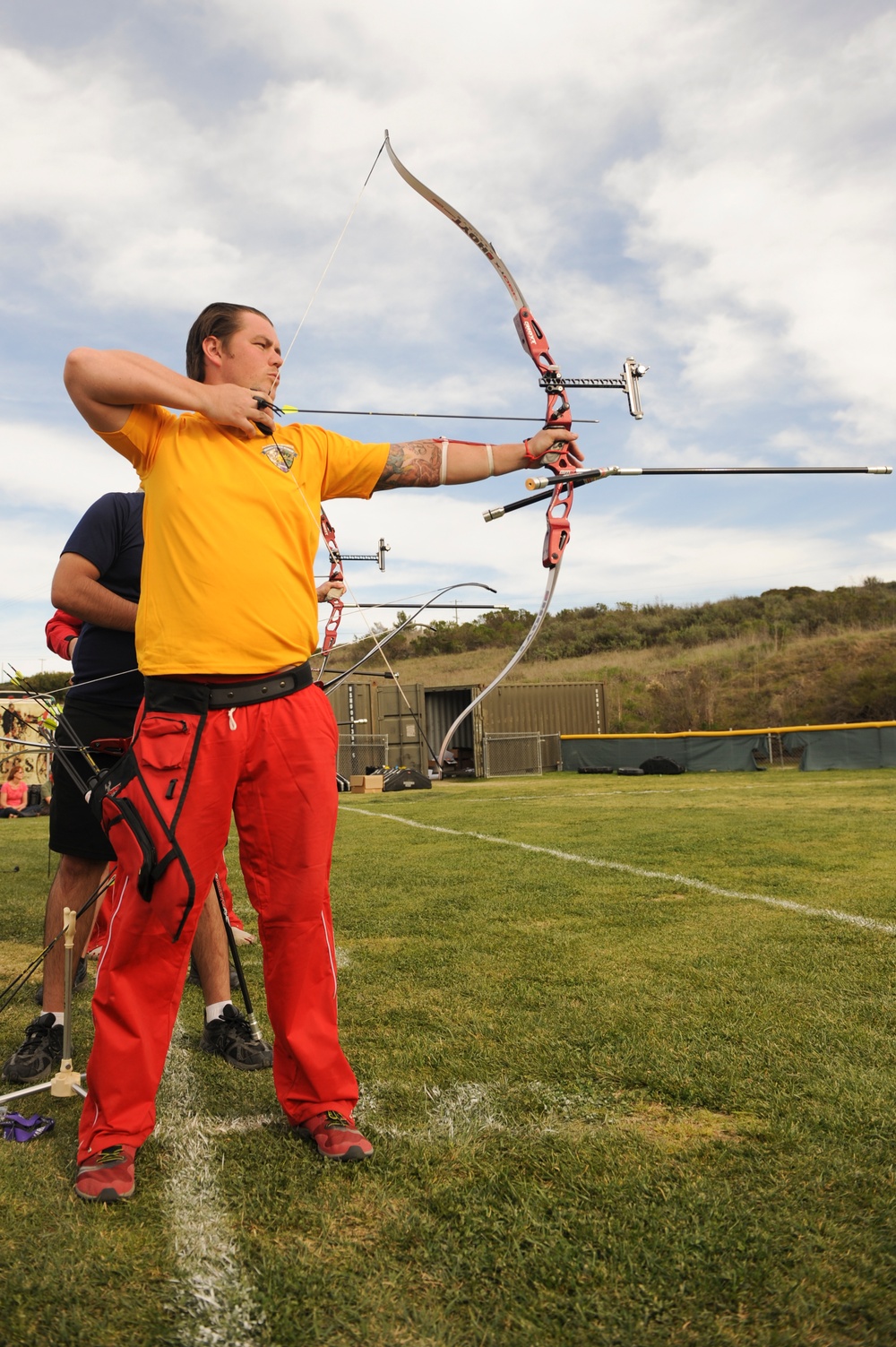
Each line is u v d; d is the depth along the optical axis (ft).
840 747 57.62
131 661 8.81
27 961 12.46
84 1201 5.69
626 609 153.17
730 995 9.77
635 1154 6.13
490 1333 4.31
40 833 33.50
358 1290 4.66
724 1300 4.54
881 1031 8.53
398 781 53.78
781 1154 6.05
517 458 7.62
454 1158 6.14
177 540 6.25
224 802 6.31
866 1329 4.31
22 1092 7.40
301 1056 6.44
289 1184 5.84
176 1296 4.66
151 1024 6.13
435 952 12.07
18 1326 4.41
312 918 6.52
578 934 12.92
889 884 16.35
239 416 6.34
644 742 64.69
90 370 5.95
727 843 22.26
